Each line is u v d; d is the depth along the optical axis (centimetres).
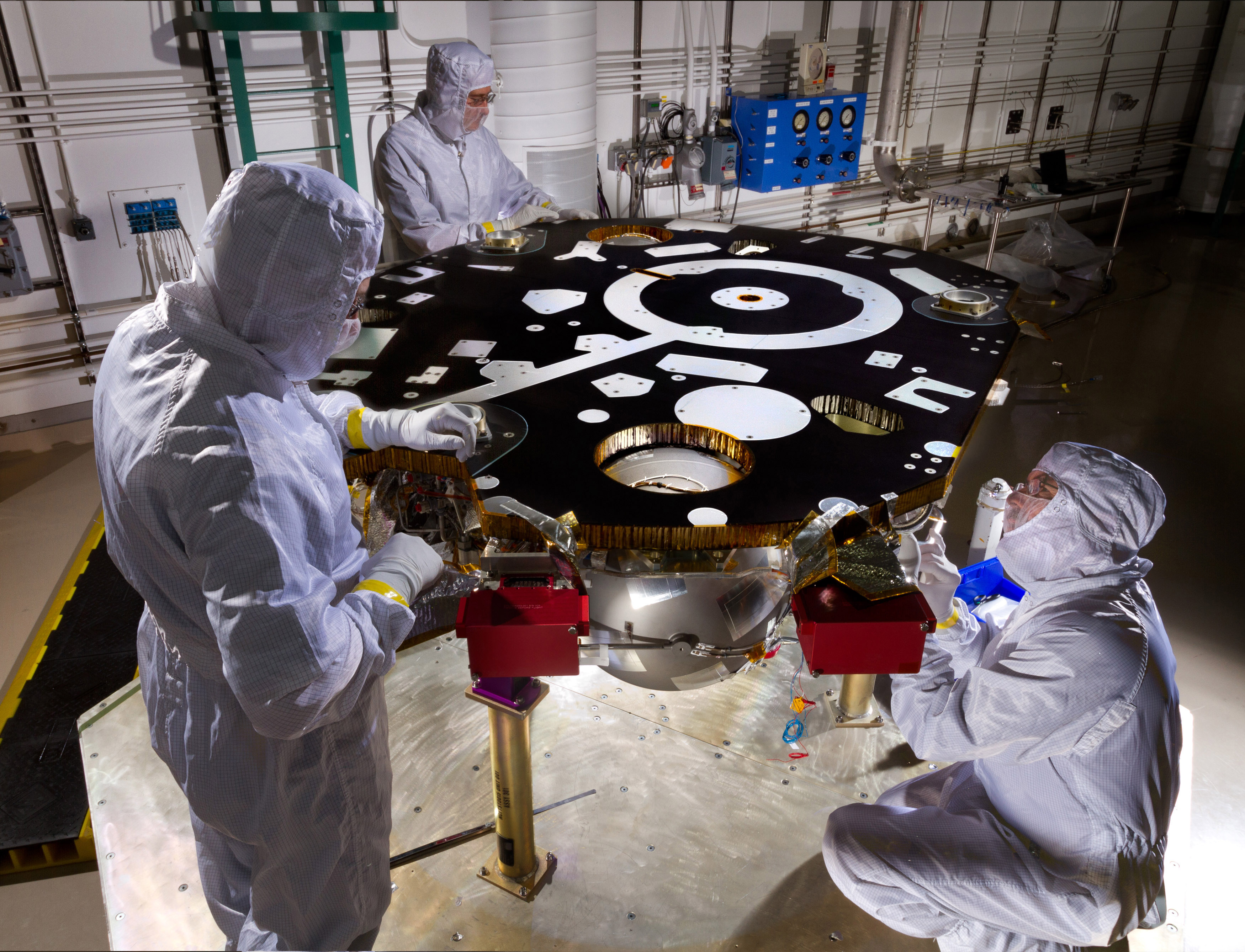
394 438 142
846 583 124
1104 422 367
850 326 200
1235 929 165
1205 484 323
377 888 140
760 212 503
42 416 341
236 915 135
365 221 106
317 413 126
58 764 193
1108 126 642
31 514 290
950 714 132
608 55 411
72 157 311
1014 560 136
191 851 172
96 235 325
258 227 100
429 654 227
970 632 146
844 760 197
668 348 187
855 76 503
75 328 334
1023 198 453
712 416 156
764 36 457
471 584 153
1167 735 126
